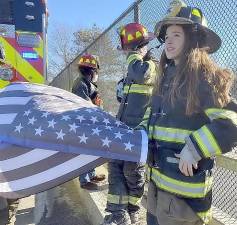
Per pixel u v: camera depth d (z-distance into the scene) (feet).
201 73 7.48
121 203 12.53
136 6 17.16
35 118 8.04
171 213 7.91
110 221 12.43
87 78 17.71
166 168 7.95
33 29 25.71
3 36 25.12
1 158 7.97
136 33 12.02
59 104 8.38
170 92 7.86
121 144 7.77
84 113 8.21
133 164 12.32
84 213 16.08
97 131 7.85
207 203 8.00
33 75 25.67
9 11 25.41
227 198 11.15
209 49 8.10
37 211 16.61
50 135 7.84
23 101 8.53
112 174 12.66
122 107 13.02
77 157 7.94
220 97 7.24
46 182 7.92
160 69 8.54
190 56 7.59
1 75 24.89
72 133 7.80
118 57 20.65
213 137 7.10
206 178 7.83
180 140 7.77
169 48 8.07
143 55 12.27
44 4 25.71
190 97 7.44
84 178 16.75
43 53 25.89
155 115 8.34
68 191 18.94
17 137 7.97
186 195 7.77
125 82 13.21
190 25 7.91
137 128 8.90
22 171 7.94
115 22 21.01
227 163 10.16
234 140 7.14
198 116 7.63
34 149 7.96
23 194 7.91
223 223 10.37
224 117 7.16
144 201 14.67
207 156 7.23
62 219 15.57
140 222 13.05
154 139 8.27
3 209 11.59
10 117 8.27
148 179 8.59
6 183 7.89
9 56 25.13
